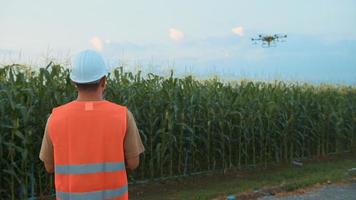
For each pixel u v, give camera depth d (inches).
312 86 657.6
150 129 403.9
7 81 349.4
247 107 491.8
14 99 331.3
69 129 124.9
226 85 525.3
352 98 644.1
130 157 128.7
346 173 456.4
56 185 126.0
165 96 413.1
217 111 458.9
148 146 404.8
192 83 464.4
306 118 557.6
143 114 404.2
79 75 125.8
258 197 361.4
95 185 123.0
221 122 457.1
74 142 124.3
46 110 343.6
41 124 339.3
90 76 125.6
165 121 408.2
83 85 126.5
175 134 423.8
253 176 445.4
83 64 125.6
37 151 336.5
